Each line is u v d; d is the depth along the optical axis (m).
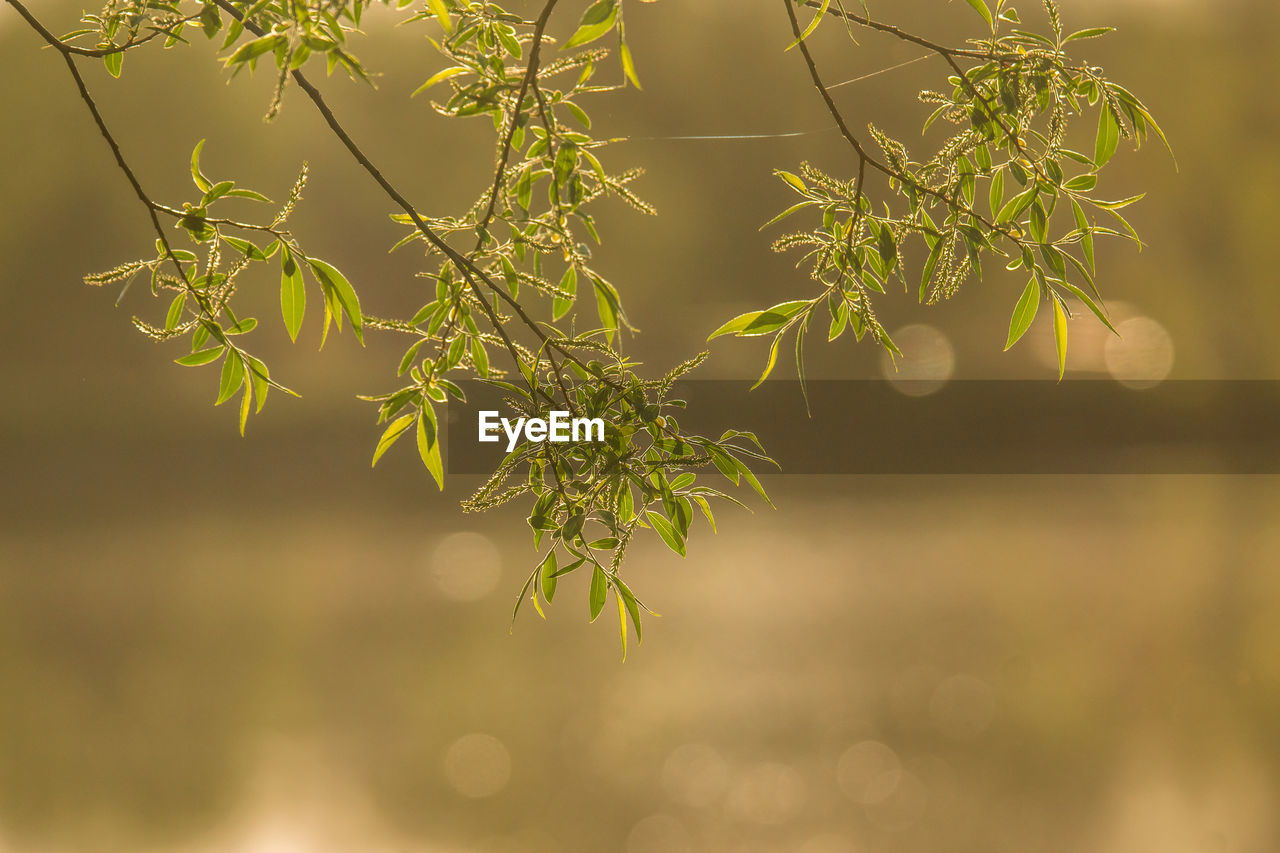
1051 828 5.72
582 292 6.94
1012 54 2.77
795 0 2.76
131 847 5.59
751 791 6.16
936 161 2.78
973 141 2.78
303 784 6.50
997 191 2.79
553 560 2.74
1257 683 7.93
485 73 2.70
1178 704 7.55
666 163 22.03
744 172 22.19
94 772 6.73
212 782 6.56
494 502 2.74
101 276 2.73
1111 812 5.87
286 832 5.77
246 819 5.98
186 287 2.74
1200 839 5.47
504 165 2.71
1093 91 2.78
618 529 2.74
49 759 6.93
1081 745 6.84
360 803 6.21
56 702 8.20
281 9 2.67
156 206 2.74
